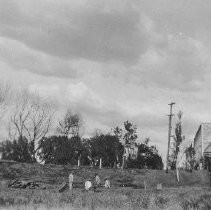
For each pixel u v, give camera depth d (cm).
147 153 8919
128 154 8875
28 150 8056
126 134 8681
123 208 2666
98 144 8562
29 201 2978
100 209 2575
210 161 8519
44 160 8219
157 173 7169
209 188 5556
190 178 7106
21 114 8175
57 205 2666
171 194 3800
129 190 4928
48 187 5241
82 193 3988
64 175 6650
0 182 5250
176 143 7731
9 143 8038
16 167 6575
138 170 7312
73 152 8288
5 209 2444
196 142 10744
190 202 2955
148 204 2839
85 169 7088
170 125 7750
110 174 6975
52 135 8369
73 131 9056
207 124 9219
